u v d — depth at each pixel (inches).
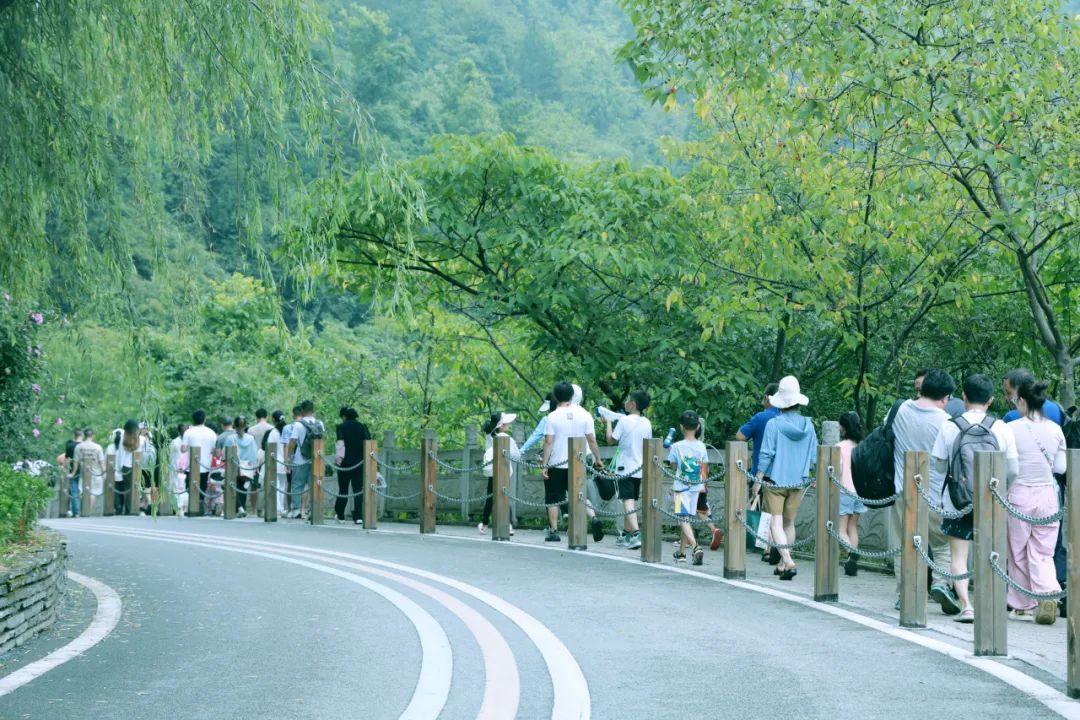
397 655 342.6
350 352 1344.7
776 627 387.9
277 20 444.5
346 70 468.1
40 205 439.5
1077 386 767.7
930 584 474.3
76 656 347.3
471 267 925.2
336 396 1255.5
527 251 863.7
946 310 804.6
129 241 448.1
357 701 284.7
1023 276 728.3
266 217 447.8
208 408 1338.6
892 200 677.3
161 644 367.6
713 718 265.4
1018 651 349.1
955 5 612.7
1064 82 623.2
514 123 4333.2
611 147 4724.4
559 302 815.7
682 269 799.1
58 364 462.9
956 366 841.5
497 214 880.9
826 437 557.6
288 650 354.0
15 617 359.6
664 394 814.5
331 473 964.6
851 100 646.5
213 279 479.2
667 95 636.7
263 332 1369.3
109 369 461.4
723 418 832.3
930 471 428.5
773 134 738.2
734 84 641.6
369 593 472.7
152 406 452.1
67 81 438.3
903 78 612.1
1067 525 293.4
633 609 426.0
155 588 501.4
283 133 448.8
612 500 703.7
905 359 840.3
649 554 572.7
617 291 860.0
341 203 454.6
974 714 269.0
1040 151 612.7
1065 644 364.8
